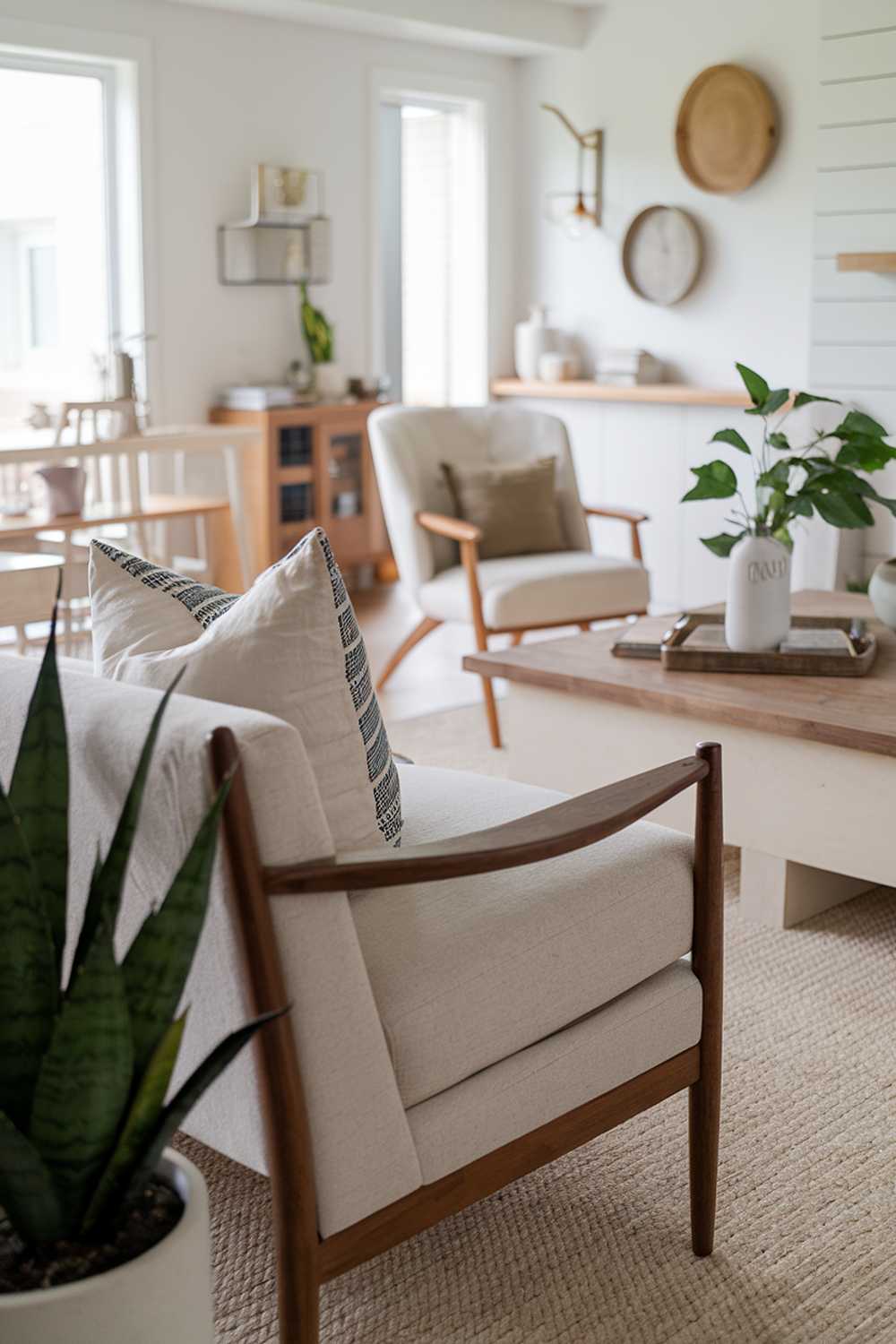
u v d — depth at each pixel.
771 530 2.89
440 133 6.62
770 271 5.77
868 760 2.51
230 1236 1.81
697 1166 1.76
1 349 5.32
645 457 6.13
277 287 5.88
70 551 4.21
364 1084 1.42
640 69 6.06
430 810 1.95
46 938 1.22
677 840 1.82
